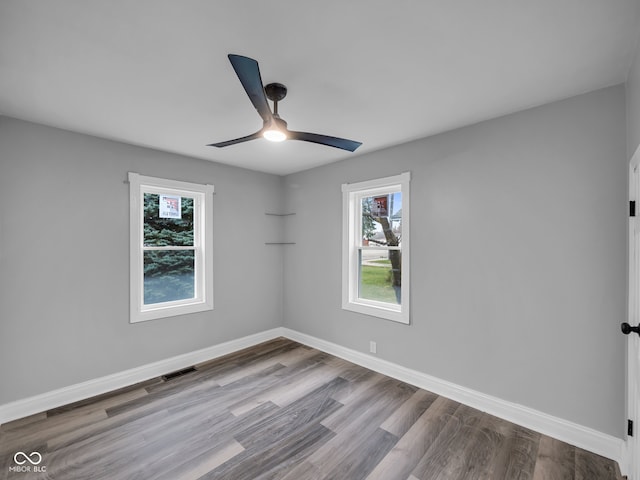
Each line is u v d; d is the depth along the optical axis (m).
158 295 3.22
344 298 3.50
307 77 1.79
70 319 2.59
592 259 1.97
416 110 2.24
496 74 1.77
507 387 2.32
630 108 1.74
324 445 2.03
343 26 1.36
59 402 2.51
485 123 2.42
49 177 2.49
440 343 2.70
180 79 1.81
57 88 1.90
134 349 2.95
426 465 1.85
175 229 3.34
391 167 3.04
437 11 1.27
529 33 1.42
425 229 2.79
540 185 2.17
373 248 3.37
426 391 2.75
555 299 2.11
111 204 2.80
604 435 1.92
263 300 4.07
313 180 3.86
